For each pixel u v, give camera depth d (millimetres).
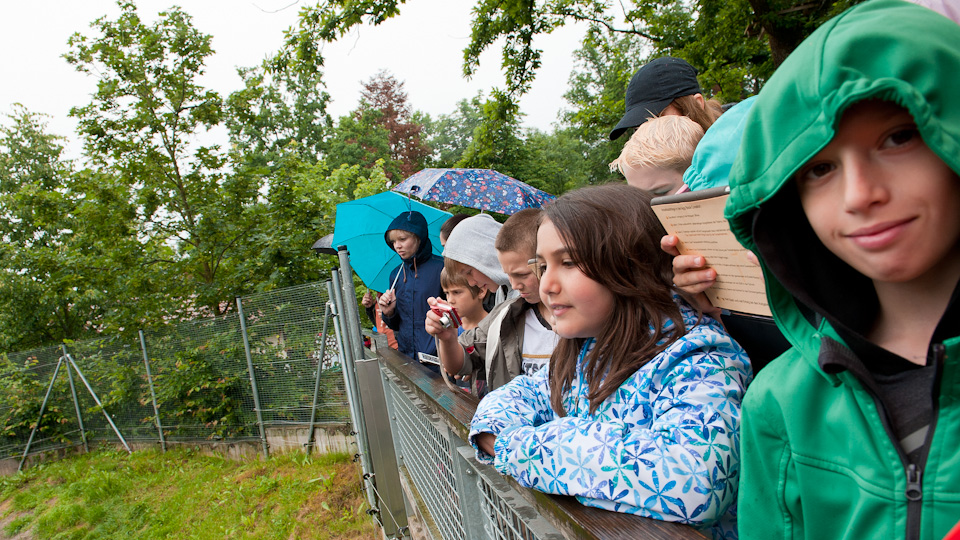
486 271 2207
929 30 446
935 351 529
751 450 778
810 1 7945
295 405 6523
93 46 7840
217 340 7105
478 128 11961
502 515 1417
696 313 1048
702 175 1116
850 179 478
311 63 8711
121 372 8102
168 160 8320
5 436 9148
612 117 12062
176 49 8086
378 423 3561
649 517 846
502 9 10094
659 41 11547
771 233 653
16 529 6664
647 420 965
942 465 543
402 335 3363
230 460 7051
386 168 37312
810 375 692
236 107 8625
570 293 1038
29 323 11398
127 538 5672
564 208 1051
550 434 973
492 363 1905
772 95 546
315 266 8062
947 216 466
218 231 8117
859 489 618
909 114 448
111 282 8312
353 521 4691
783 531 749
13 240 13344
